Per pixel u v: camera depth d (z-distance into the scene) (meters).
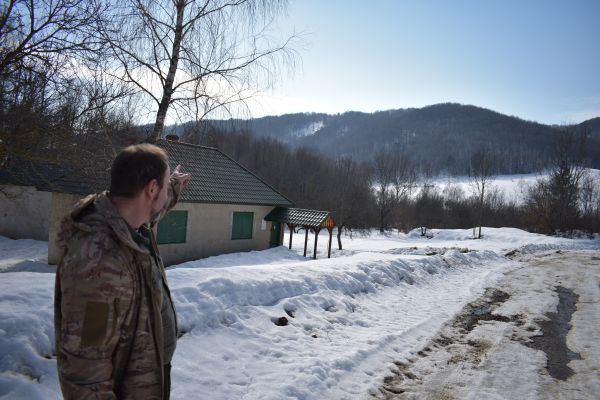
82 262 1.50
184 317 5.31
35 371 3.73
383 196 49.94
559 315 9.07
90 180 9.14
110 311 1.52
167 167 1.89
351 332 6.59
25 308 4.44
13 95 7.54
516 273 15.16
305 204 52.34
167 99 7.44
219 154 22.50
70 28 7.11
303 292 7.52
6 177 13.03
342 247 26.61
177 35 7.35
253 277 7.15
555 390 5.18
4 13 6.99
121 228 1.61
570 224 44.59
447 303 9.44
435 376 5.39
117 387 1.67
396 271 11.13
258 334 5.63
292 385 4.45
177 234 17.30
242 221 20.39
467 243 32.50
